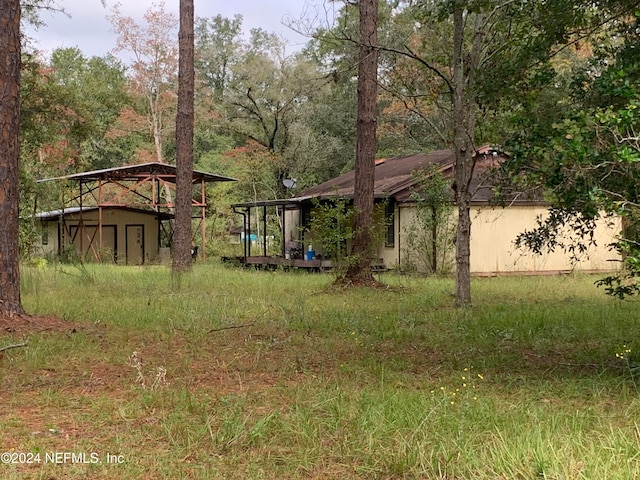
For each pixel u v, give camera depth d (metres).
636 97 5.44
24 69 21.33
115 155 44.59
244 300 11.81
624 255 6.86
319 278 16.72
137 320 9.25
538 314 10.03
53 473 3.80
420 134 29.91
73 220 28.98
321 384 5.87
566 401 5.38
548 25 7.24
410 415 4.71
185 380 6.02
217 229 37.53
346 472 3.88
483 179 11.27
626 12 6.89
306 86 35.81
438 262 18.91
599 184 5.61
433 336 8.45
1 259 8.43
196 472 3.84
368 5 14.47
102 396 5.49
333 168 37.44
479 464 3.81
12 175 8.54
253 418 4.79
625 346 7.21
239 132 37.81
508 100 8.12
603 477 3.49
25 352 6.92
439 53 12.27
